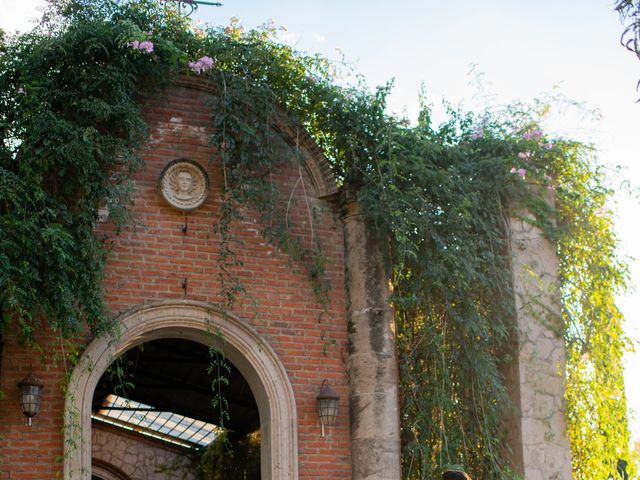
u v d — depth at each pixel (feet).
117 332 35.63
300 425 38.22
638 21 22.67
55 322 34.14
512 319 40.47
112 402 62.64
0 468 34.24
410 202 39.34
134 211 37.96
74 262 34.78
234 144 39.22
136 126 37.11
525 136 42.68
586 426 40.60
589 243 42.42
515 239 41.27
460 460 38.96
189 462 68.64
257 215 39.55
